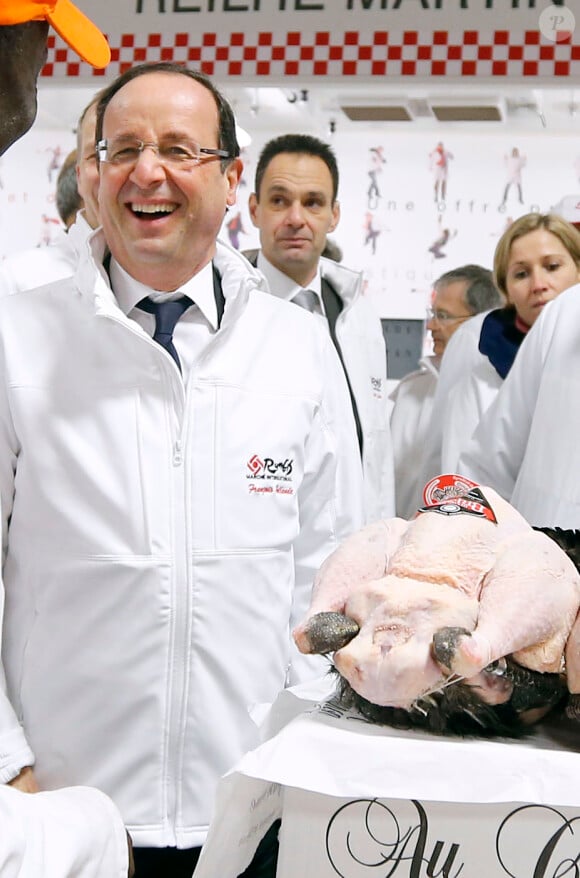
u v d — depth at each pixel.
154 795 1.46
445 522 0.96
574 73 2.93
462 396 3.06
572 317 1.94
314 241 2.90
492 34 2.96
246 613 1.53
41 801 1.01
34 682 1.48
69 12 0.98
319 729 0.92
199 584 1.48
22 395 1.50
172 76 1.53
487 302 3.44
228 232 3.73
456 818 0.90
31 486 1.50
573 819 0.88
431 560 0.93
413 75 2.98
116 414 1.50
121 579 1.46
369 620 0.91
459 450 3.01
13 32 0.93
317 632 0.91
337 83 3.01
